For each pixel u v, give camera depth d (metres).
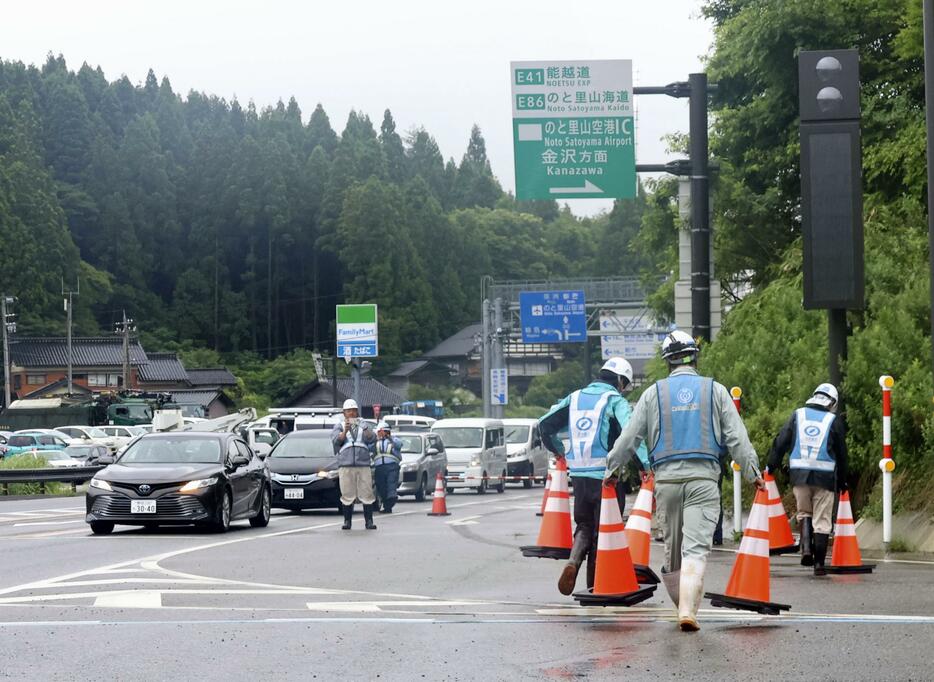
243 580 20.28
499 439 70.44
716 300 32.66
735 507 28.02
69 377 145.38
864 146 39.69
